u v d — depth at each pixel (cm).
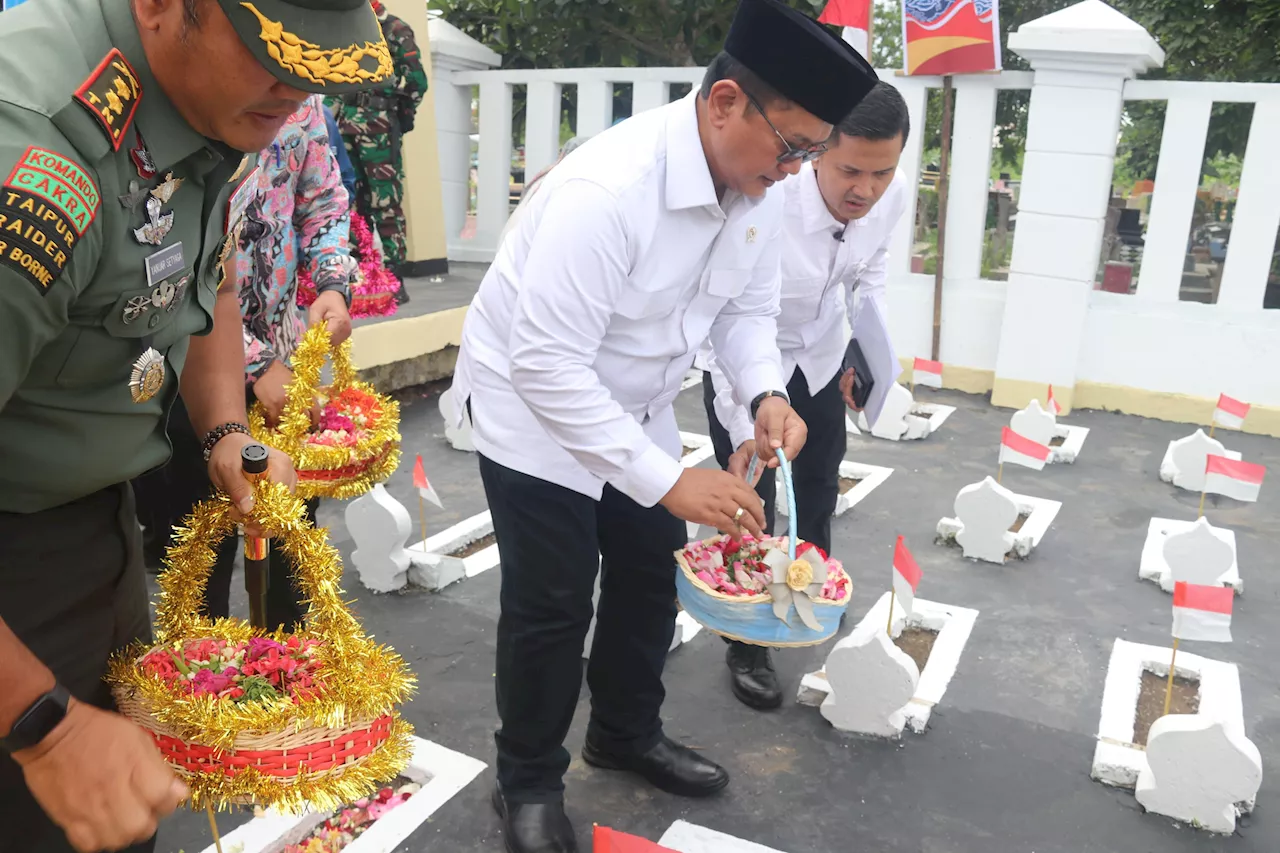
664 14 863
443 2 951
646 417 243
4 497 151
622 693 263
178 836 248
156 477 284
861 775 286
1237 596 406
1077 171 618
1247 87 603
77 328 141
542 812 241
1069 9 624
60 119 123
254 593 187
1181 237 638
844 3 651
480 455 231
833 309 318
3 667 120
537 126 831
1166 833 266
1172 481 530
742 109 192
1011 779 286
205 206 152
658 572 248
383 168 613
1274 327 624
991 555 429
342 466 279
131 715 161
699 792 271
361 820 263
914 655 361
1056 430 608
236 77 130
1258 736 311
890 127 274
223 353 196
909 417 595
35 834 162
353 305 440
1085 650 360
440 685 321
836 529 463
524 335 200
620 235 199
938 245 682
